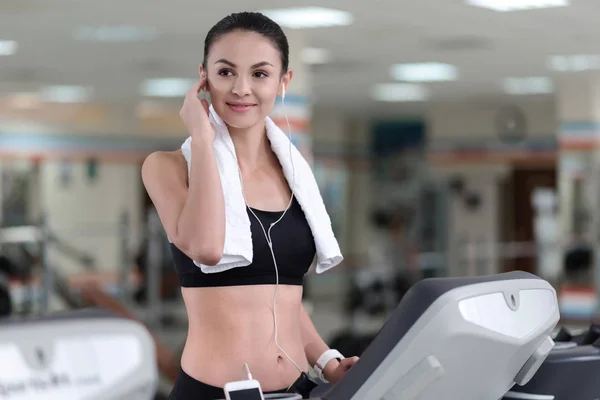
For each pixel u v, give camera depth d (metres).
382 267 16.52
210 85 2.29
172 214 2.22
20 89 15.81
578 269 14.48
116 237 18.62
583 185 14.84
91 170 18.45
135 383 1.47
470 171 19.44
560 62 13.14
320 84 15.62
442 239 19.69
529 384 2.40
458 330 1.80
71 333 1.43
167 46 11.51
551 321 1.99
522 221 19.97
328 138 21.17
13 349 1.38
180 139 19.19
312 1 8.92
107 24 10.09
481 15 9.73
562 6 9.30
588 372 2.40
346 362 2.38
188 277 2.29
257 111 2.29
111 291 17.77
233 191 2.25
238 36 2.25
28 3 8.92
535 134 18.91
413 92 16.84
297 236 2.34
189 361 2.29
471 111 19.33
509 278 1.94
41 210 17.83
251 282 2.28
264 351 2.27
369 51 12.13
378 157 22.28
